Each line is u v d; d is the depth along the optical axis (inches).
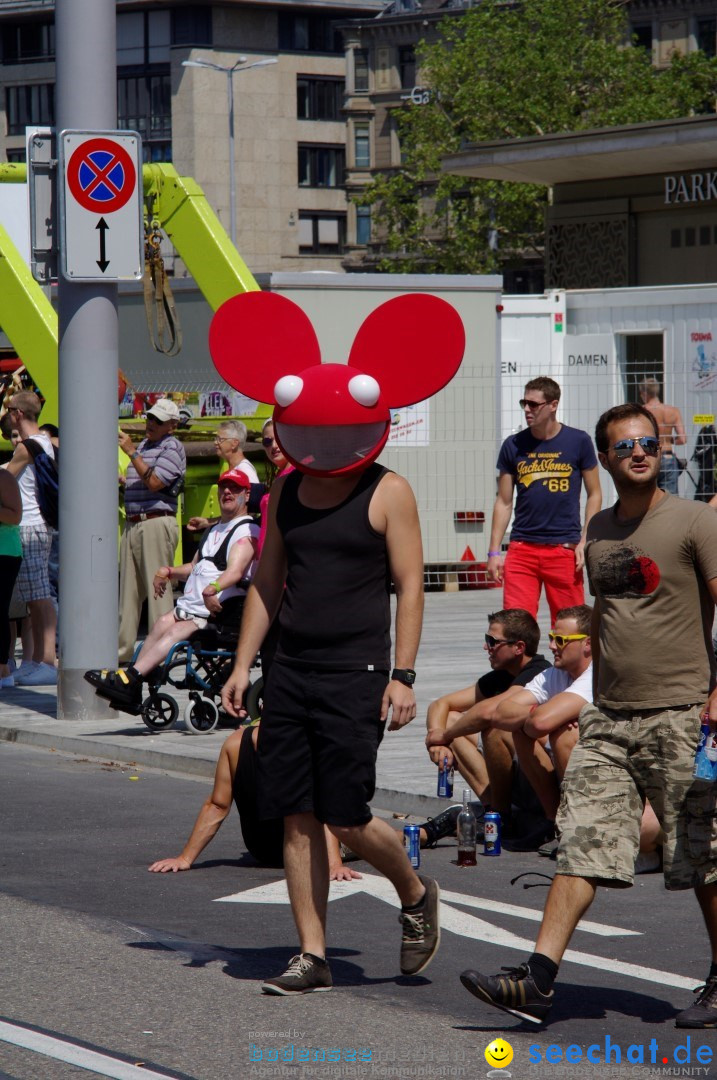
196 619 621.3
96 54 648.4
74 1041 285.4
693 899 406.0
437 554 1147.9
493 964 342.6
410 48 5177.2
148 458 741.9
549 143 1476.4
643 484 299.3
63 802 518.3
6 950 347.9
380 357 335.9
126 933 363.6
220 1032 292.5
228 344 339.9
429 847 462.6
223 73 5329.7
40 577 771.4
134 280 652.7
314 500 318.0
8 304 946.1
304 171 5467.5
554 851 448.5
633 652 299.7
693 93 3206.2
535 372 1227.2
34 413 764.6
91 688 660.7
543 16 3206.2
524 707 452.8
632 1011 310.7
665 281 1574.8
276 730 315.6
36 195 655.8
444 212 3533.5
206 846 450.9
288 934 364.5
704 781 297.0
